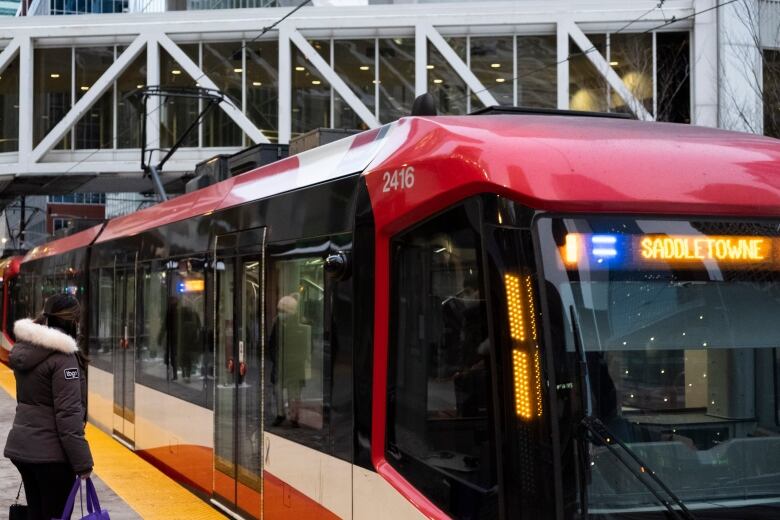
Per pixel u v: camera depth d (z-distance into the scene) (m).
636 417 3.61
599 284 3.63
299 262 5.81
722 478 3.67
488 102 29.70
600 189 3.71
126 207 92.88
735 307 3.80
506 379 3.61
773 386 3.80
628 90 28.47
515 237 3.65
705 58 27.88
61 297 5.43
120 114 31.98
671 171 3.85
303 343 5.70
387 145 4.86
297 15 30.14
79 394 5.27
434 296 4.17
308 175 5.85
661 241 3.75
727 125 25.92
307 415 5.60
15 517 5.62
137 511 7.44
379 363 4.65
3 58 31.83
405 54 30.25
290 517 5.88
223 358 7.34
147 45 31.20
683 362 3.70
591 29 29.16
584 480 3.49
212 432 7.57
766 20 23.06
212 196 8.05
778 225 3.91
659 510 3.55
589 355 3.58
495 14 29.50
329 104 30.64
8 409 14.37
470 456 3.85
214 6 40.91
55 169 31.86
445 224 4.08
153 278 9.84
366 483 4.75
